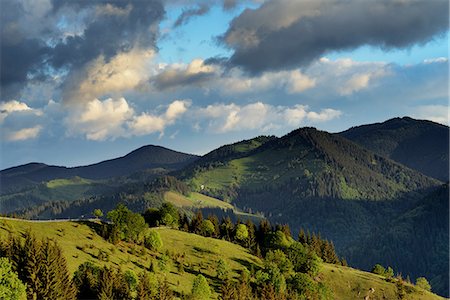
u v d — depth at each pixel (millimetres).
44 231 137500
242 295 128375
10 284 78250
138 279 116250
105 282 94000
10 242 96125
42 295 85500
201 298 123500
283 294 147625
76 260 119250
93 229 157000
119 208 162500
